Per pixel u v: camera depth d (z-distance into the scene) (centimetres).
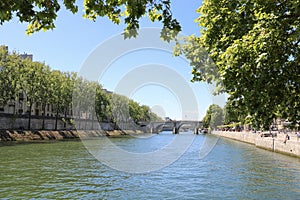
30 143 4809
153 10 586
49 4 513
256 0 779
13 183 1898
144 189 1819
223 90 1026
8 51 5641
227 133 9250
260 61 744
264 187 1894
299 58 809
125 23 577
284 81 842
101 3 577
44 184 1894
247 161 3175
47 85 6256
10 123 5969
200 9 1044
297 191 1795
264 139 4766
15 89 5531
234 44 837
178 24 587
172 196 1669
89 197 1623
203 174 2353
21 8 474
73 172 2308
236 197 1661
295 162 3033
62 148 4100
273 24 747
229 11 934
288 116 938
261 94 855
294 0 662
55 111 7156
